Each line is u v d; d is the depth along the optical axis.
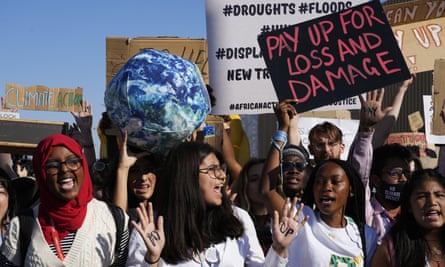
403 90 5.44
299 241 3.90
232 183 5.53
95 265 3.37
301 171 4.72
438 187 3.89
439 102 5.57
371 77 5.05
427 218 3.87
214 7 5.98
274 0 5.99
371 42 5.11
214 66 5.96
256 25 5.97
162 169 3.63
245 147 6.37
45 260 3.29
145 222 3.35
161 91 3.72
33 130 5.38
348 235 3.92
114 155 4.63
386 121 5.35
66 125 5.52
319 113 7.84
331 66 5.09
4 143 5.29
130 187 4.18
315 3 6.00
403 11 6.26
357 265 3.82
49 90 5.80
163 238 3.34
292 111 4.49
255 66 5.94
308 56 5.11
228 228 3.56
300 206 3.65
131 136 3.86
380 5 5.14
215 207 3.58
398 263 3.89
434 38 6.09
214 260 3.46
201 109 3.89
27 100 5.80
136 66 3.80
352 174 4.02
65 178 3.34
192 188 3.46
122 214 3.57
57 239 3.35
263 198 4.38
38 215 3.41
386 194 4.75
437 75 5.59
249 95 5.91
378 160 4.80
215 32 5.96
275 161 4.34
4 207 4.46
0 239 4.37
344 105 5.78
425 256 3.90
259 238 4.40
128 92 3.74
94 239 3.40
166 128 3.78
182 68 3.85
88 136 5.62
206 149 3.55
